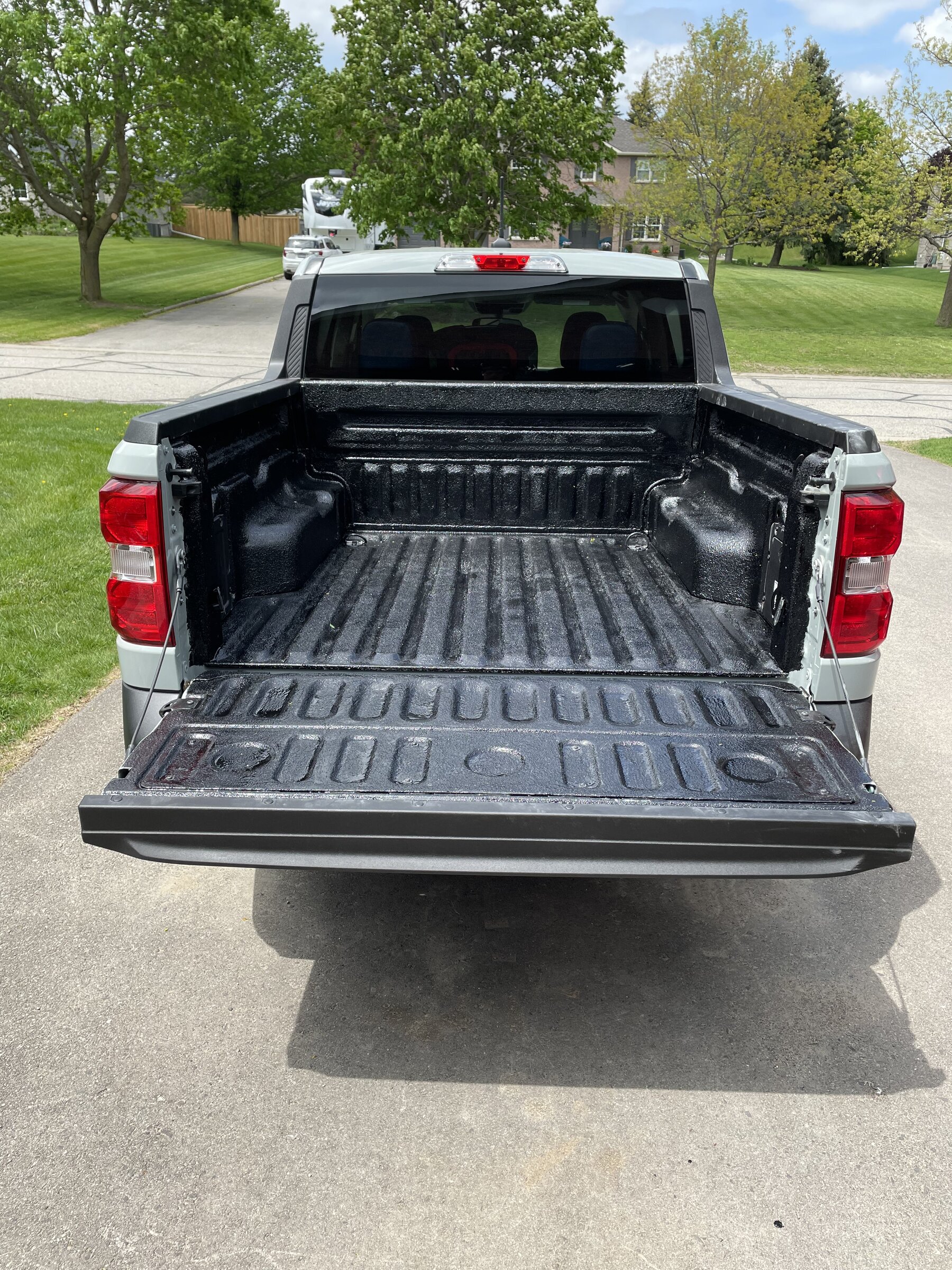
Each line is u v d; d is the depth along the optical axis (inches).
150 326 931.3
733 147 1101.1
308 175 2097.7
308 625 134.4
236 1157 97.3
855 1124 102.3
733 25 1047.6
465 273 161.3
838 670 112.0
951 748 186.1
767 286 1560.0
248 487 139.2
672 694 116.5
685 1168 96.8
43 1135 99.1
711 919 138.1
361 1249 88.0
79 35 831.7
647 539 175.3
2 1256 86.7
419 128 847.1
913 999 121.7
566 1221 91.0
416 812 91.4
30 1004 117.5
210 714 110.0
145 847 94.0
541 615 140.4
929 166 986.7
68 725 184.2
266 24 937.5
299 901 140.6
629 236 1627.7
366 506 176.9
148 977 123.0
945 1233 90.1
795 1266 86.9
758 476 135.1
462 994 121.6
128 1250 87.6
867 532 106.4
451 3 837.8
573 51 841.5
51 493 328.2
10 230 1011.9
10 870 143.5
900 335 1039.6
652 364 166.2
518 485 175.2
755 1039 114.4
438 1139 99.9
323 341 165.8
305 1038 113.4
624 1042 113.8
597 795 95.4
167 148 969.5
